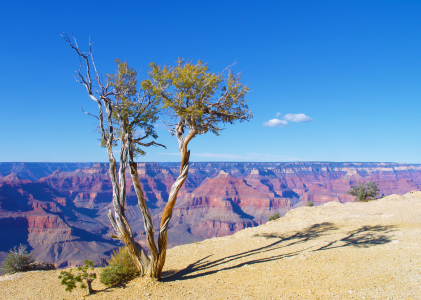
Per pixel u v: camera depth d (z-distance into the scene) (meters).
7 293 12.88
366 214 26.44
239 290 11.02
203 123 15.02
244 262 15.20
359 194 48.66
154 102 14.41
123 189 13.21
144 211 12.88
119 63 14.43
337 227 22.66
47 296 12.33
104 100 14.13
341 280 10.59
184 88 13.70
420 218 22.55
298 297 9.50
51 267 19.45
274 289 10.62
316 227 23.61
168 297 10.95
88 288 12.19
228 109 15.00
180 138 14.18
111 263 13.77
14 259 17.83
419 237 16.23
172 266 16.19
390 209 27.45
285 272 12.48
